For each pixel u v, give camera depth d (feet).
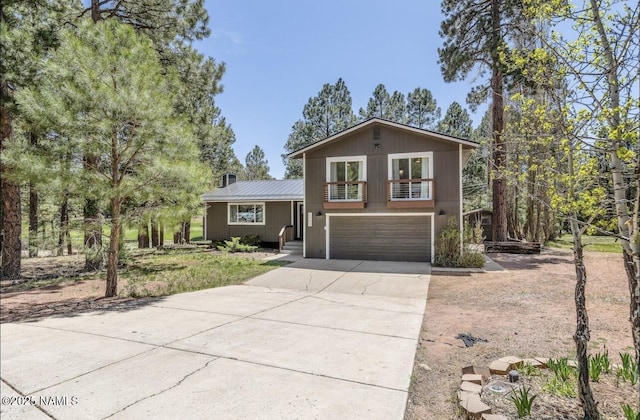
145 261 46.11
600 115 8.30
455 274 34.63
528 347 14.43
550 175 10.07
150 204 28.35
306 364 13.08
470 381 10.95
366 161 45.21
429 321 18.92
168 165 25.68
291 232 61.16
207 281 32.55
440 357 13.74
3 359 13.83
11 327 18.51
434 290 27.58
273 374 12.21
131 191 25.88
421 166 43.52
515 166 11.61
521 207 82.28
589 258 45.68
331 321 19.04
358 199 45.42
